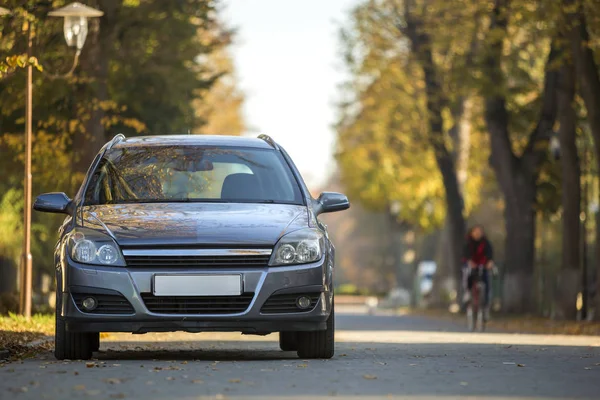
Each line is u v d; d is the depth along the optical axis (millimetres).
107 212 24672
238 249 23375
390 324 74438
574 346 34656
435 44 82000
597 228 66250
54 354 25969
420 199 130250
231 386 18609
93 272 23250
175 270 23203
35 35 47562
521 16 60594
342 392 17938
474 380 20062
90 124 56594
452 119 108750
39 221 73625
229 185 25844
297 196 25906
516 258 82938
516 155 83625
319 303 23672
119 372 20891
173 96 62531
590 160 86500
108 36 56906
